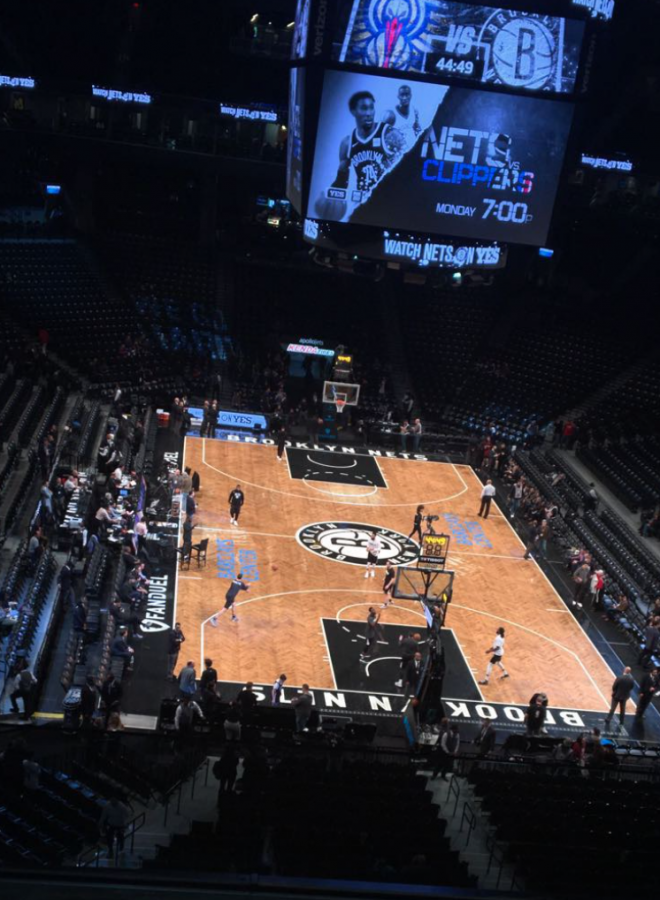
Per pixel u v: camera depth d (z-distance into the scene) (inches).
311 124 1242.0
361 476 1875.0
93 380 1962.4
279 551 1510.8
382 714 1131.3
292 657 1225.4
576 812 803.4
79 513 1387.8
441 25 1214.3
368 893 145.0
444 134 1264.8
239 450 1920.5
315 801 751.7
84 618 1120.2
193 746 923.4
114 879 137.9
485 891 150.5
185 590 1353.3
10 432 1558.8
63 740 877.8
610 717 1176.2
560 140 1285.7
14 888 130.6
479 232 1318.9
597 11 1230.9
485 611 1407.5
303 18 1240.2
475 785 885.8
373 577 1465.3
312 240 1320.1
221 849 625.9
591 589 1441.9
